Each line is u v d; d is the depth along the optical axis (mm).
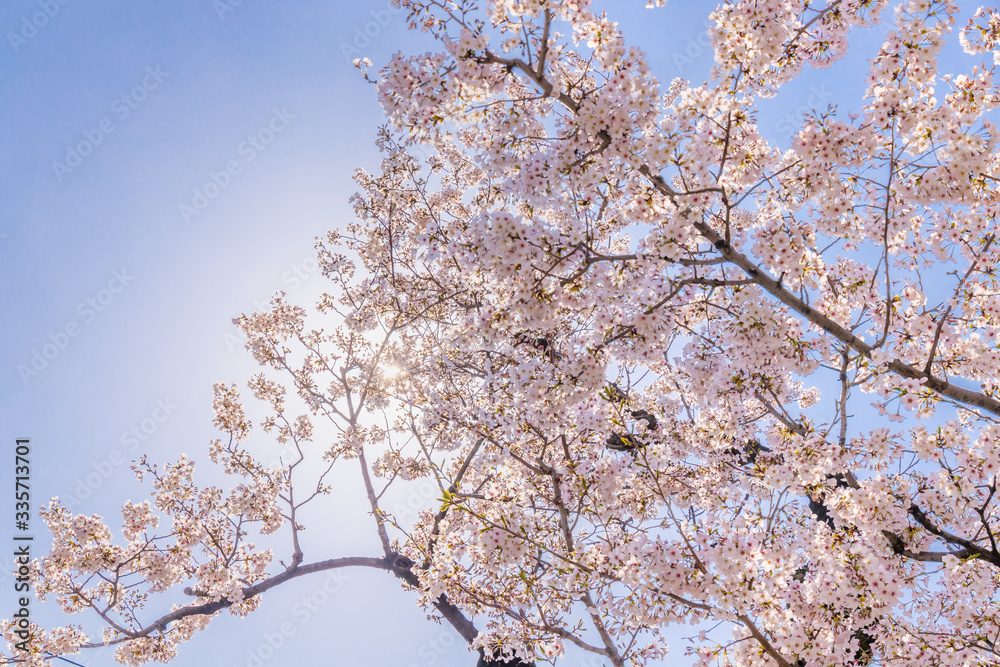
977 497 4707
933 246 5176
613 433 6254
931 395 4578
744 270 4590
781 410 5062
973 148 4238
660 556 4324
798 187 4578
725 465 6445
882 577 4395
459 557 5680
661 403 6754
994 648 4516
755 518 4684
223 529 9070
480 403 6395
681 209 4320
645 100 4152
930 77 4059
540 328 4906
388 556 9781
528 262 4562
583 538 5570
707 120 4363
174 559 8594
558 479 5586
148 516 8766
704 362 5434
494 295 5965
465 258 4680
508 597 5672
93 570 8172
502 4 4211
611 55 4129
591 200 4602
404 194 10141
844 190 4488
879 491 4531
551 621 5688
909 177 4578
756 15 4027
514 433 5883
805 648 4344
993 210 4695
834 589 4516
